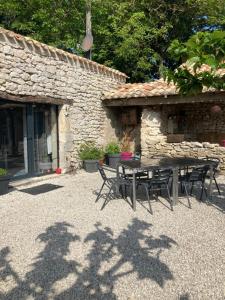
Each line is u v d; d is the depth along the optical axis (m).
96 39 16.75
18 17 16.09
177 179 5.89
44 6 15.11
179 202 6.14
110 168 10.21
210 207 5.76
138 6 16.05
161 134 10.46
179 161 6.29
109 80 11.38
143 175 6.92
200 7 15.54
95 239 4.30
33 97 7.95
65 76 9.12
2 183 6.85
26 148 8.55
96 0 15.05
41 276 3.31
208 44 3.30
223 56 3.37
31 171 8.66
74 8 15.59
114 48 16.48
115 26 15.26
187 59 3.50
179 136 10.73
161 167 5.65
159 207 5.81
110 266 3.51
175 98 9.70
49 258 3.73
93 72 10.45
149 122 10.37
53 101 8.67
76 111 9.68
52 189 7.39
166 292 2.98
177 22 16.62
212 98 9.19
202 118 12.38
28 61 7.77
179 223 4.89
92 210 5.66
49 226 4.85
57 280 3.23
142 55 16.41
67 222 5.03
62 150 9.32
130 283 3.14
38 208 5.84
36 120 8.78
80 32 15.94
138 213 5.45
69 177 8.86
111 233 4.52
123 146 12.39
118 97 10.48
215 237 4.29
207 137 12.24
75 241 4.24
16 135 8.27
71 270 3.43
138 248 3.97
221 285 3.08
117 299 2.88
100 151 10.08
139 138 12.05
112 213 5.47
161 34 15.88
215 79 3.77
